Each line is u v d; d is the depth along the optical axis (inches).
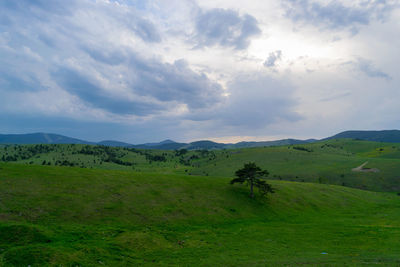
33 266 738.8
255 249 1192.8
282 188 3189.0
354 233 1598.2
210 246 1219.2
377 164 7431.1
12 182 1648.6
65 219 1326.3
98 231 1220.5
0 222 1074.1
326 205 2903.5
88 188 1879.9
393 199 3878.0
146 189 2178.9
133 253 1017.5
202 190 2496.3
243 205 2319.1
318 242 1365.7
